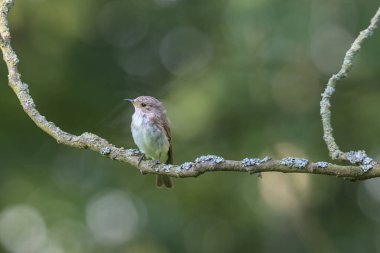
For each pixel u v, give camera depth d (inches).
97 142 217.3
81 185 566.9
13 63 227.0
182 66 587.2
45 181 562.6
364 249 584.1
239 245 571.5
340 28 533.6
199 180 546.9
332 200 589.3
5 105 541.0
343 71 207.2
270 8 508.7
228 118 542.0
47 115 553.3
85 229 560.4
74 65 578.6
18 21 537.0
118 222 567.5
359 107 541.6
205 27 589.0
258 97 542.3
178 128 526.9
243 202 550.3
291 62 540.1
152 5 604.7
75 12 549.3
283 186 545.0
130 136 551.5
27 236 557.3
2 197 557.6
